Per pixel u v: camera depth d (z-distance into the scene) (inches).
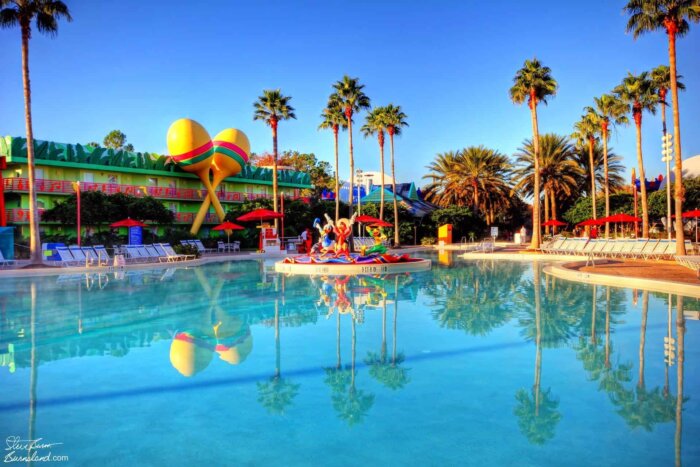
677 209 974.4
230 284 697.0
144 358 317.4
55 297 577.0
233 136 1861.5
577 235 2385.6
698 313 446.3
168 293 605.3
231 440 197.6
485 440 195.0
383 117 1845.5
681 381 261.3
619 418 214.7
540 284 669.9
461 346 339.3
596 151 2418.8
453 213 2294.5
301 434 202.2
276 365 298.7
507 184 2522.1
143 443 196.4
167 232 1724.9
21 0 881.5
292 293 599.2
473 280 730.2
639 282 627.5
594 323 407.8
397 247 1836.9
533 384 259.6
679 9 958.4
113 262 1068.5
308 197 2421.3
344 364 300.0
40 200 1540.4
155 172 1824.6
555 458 179.6
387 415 220.7
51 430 209.6
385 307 494.6
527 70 1376.7
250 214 1400.1
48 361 312.5
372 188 2699.3
